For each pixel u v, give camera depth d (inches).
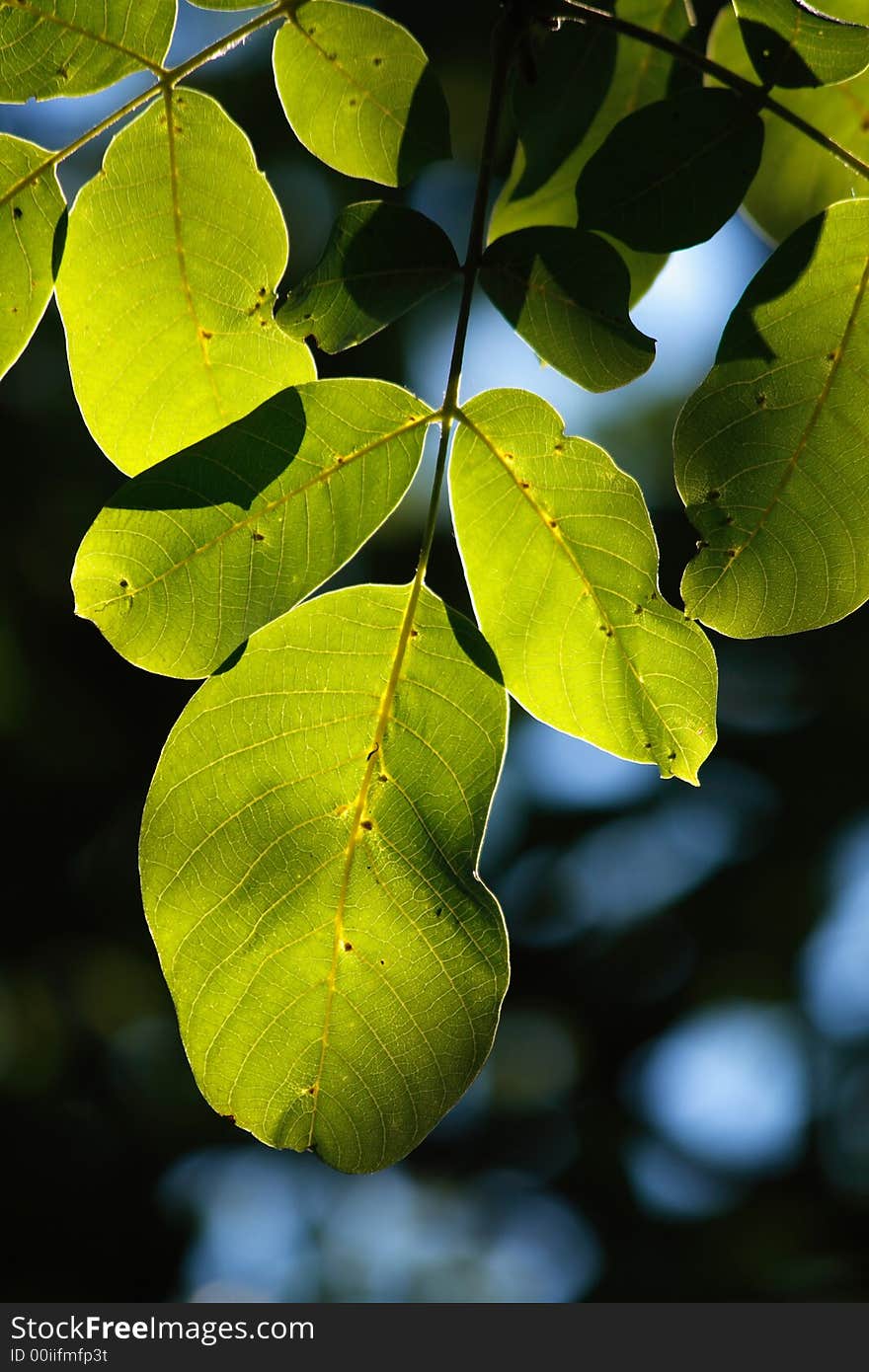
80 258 38.2
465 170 97.4
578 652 38.2
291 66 38.5
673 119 38.7
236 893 37.9
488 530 38.2
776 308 38.3
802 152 41.1
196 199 38.2
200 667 37.8
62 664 106.3
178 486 37.7
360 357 98.4
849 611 38.3
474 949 38.1
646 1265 107.0
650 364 38.2
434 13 95.1
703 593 38.2
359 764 38.0
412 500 97.0
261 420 37.8
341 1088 38.1
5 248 38.1
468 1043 38.1
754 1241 105.7
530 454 38.1
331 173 98.6
